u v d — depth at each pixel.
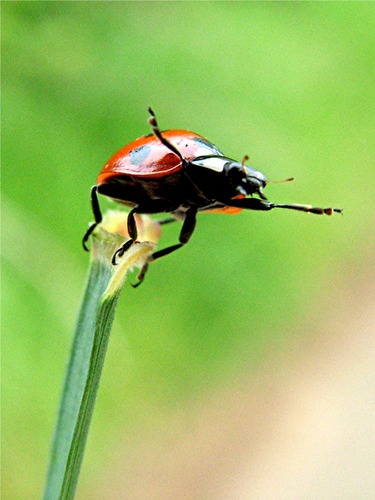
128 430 0.11
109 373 0.11
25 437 0.09
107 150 0.10
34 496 0.09
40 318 0.08
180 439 0.12
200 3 0.13
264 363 0.14
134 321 0.13
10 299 0.08
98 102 0.10
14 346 0.08
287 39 0.17
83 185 0.10
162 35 0.11
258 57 0.14
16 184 0.10
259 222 0.16
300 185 0.17
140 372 0.12
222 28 0.13
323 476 0.11
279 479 0.12
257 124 0.12
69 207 0.10
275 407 0.13
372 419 0.13
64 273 0.07
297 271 0.16
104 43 0.10
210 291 0.14
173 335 0.13
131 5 0.11
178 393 0.13
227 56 0.13
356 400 0.13
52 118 0.10
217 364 0.13
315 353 0.14
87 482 0.11
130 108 0.10
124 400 0.11
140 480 0.11
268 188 0.16
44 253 0.07
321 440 0.12
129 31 0.11
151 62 0.11
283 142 0.14
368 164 0.18
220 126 0.11
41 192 0.10
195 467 0.12
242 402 0.13
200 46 0.12
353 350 0.15
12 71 0.09
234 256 0.15
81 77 0.10
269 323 0.15
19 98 0.09
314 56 0.18
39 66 0.09
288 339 0.15
